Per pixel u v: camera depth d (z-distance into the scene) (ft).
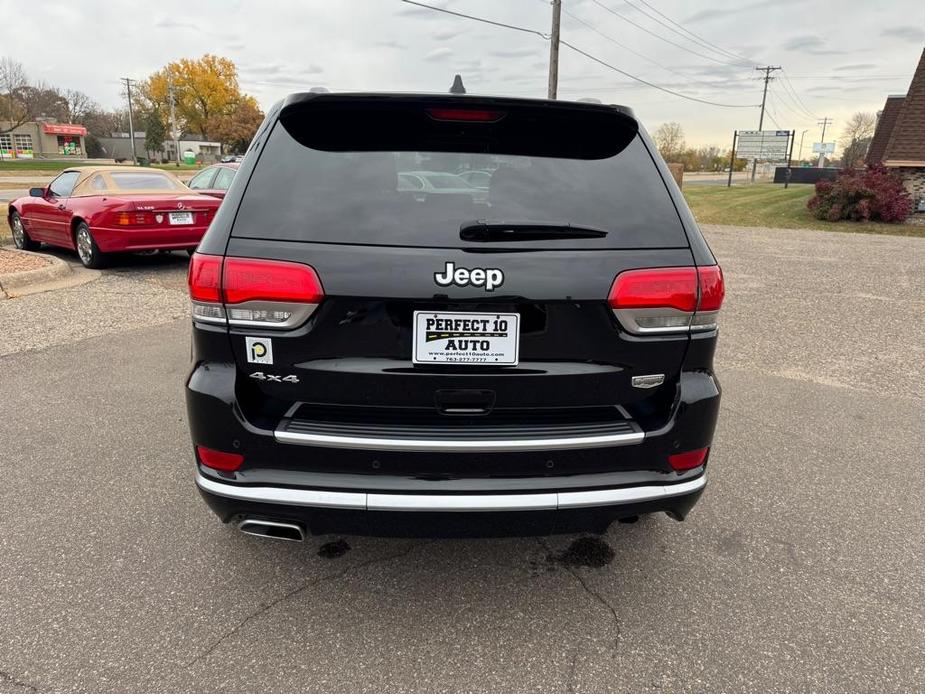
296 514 6.91
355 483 6.81
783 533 9.77
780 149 162.71
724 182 182.70
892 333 22.47
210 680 6.75
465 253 6.63
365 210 6.84
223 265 6.70
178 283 27.37
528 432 6.94
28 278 26.07
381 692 6.64
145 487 10.70
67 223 30.14
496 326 6.73
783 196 104.99
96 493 10.48
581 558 9.05
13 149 268.41
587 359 6.96
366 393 6.85
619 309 6.85
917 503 10.73
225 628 7.52
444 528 6.94
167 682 6.71
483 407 6.95
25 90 267.80
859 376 17.58
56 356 17.48
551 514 6.95
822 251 47.19
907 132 74.08
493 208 6.95
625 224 7.07
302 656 7.11
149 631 7.45
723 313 25.49
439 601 8.07
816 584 8.55
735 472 11.78
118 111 369.50
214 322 6.85
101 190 30.01
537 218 6.93
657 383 7.25
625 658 7.18
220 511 7.18
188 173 160.35
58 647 7.16
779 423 14.16
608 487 7.06
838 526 10.00
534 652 7.24
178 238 29.55
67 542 9.14
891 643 7.47
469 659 7.12
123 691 6.58
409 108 7.55
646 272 6.88
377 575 8.57
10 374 16.05
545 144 7.68
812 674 6.98
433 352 6.75
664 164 7.82
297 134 7.43
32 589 8.13
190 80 293.84
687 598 8.23
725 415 14.62
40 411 13.76
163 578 8.40
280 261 6.60
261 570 8.62
